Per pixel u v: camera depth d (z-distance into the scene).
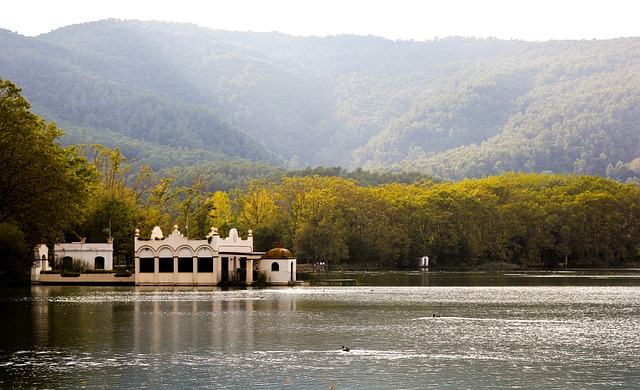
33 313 88.06
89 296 115.94
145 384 49.75
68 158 182.88
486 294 123.94
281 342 65.81
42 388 48.72
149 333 70.94
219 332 71.75
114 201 193.38
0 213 137.62
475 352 60.81
